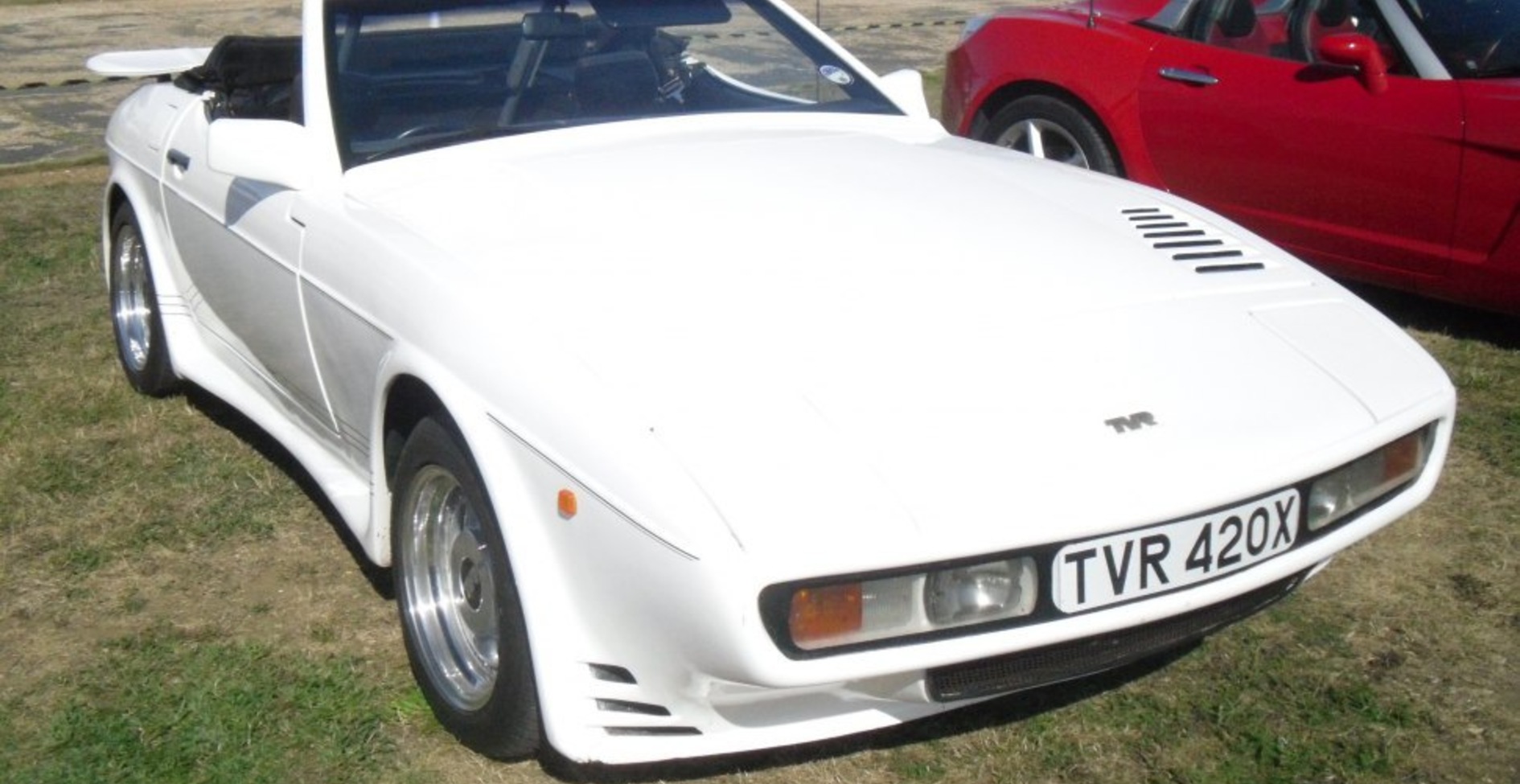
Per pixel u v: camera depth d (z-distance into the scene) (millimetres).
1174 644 2607
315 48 3582
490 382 2574
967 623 2283
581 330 2564
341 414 3293
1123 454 2408
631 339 2529
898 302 2686
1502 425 4297
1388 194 4887
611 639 2387
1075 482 2334
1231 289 2957
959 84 6305
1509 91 4586
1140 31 5680
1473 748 2842
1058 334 2656
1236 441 2504
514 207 3080
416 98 3568
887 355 2527
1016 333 2637
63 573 3570
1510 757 2812
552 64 3699
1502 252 4652
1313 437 2574
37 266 6141
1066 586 2322
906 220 3023
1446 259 4809
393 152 3441
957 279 2789
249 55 4523
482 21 3693
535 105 3631
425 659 2895
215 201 3830
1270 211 5262
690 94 3861
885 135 3811
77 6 16047
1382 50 4973
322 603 3412
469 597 2822
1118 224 3203
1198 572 2434
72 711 2963
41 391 4742
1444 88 4734
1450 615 3316
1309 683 3051
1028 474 2326
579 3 3818
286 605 3406
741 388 2416
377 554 3115
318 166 3395
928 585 2240
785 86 4004
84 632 3299
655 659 2328
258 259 3553
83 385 4793
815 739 2447
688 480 2244
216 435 4406
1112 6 6016
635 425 2338
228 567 3594
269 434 4113
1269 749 2818
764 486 2240
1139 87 5559
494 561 2578
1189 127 5414
